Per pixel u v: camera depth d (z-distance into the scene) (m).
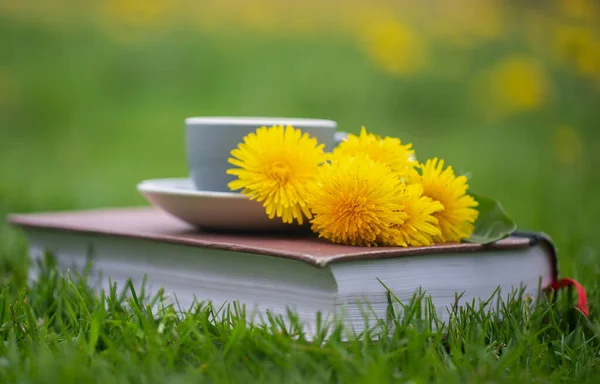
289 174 0.80
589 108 2.15
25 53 2.65
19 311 0.81
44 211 1.30
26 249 1.04
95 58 2.68
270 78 2.53
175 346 0.74
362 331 0.75
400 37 2.57
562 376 0.73
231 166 0.83
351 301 0.75
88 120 2.24
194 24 2.95
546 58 2.25
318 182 0.79
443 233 0.81
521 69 2.21
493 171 1.69
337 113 2.27
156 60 2.66
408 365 0.72
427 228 0.79
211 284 0.81
